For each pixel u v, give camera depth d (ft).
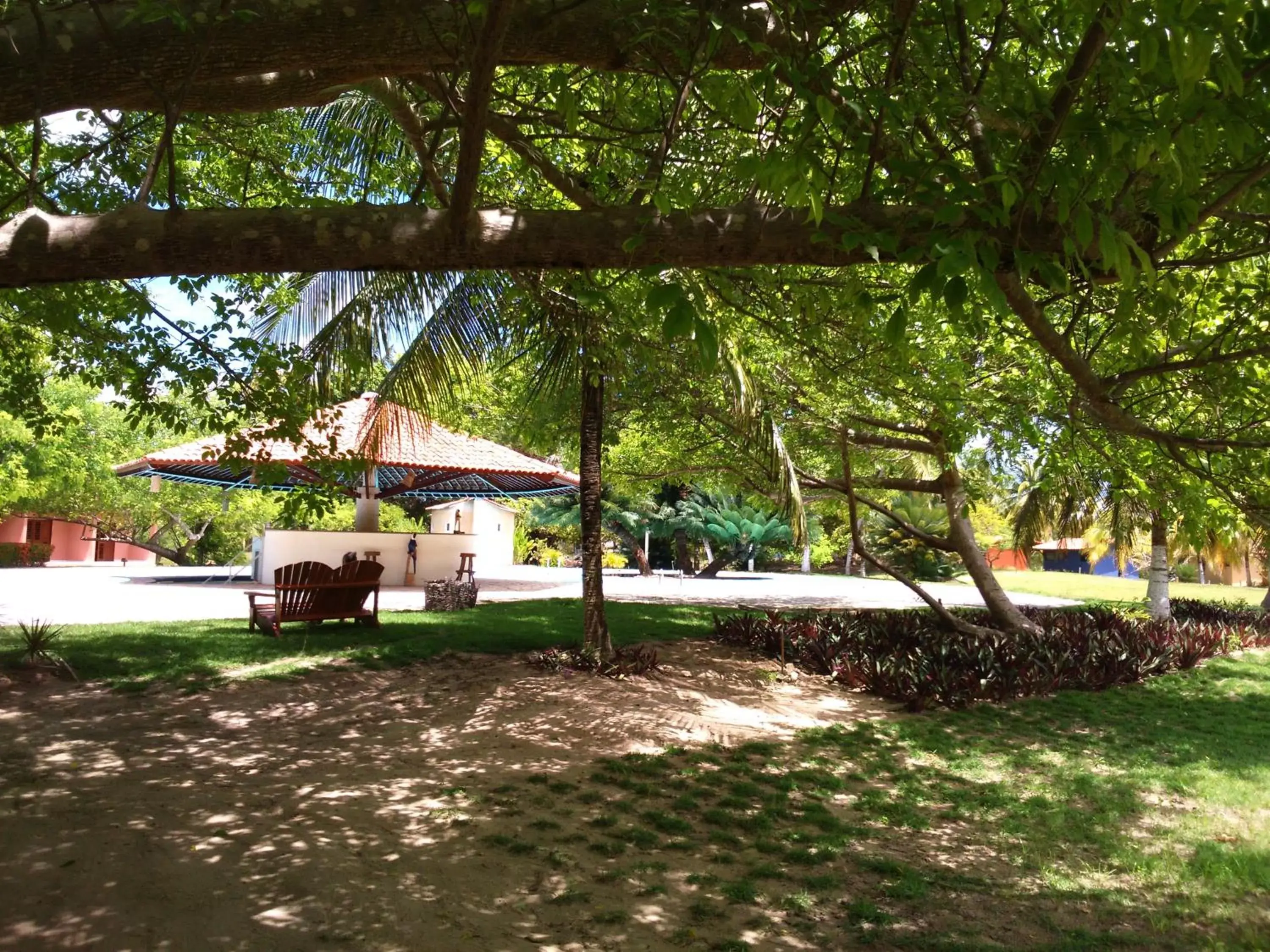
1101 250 7.79
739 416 28.14
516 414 45.62
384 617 42.86
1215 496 16.11
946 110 11.48
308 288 29.91
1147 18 7.93
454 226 9.20
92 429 99.35
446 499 108.78
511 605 53.62
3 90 9.25
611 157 21.08
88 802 16.10
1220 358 11.37
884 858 16.07
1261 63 8.01
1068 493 50.75
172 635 34.53
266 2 9.69
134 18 9.33
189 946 11.09
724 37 11.35
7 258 8.63
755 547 125.39
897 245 8.71
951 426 33.14
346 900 12.69
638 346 27.37
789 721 27.22
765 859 15.58
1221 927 13.64
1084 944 12.75
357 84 13.98
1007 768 23.25
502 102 18.83
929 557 124.88
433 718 24.18
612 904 13.24
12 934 11.12
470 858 14.67
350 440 52.60
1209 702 34.47
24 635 28.25
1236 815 19.92
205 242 8.87
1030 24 11.84
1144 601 72.64
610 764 20.74
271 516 96.68
